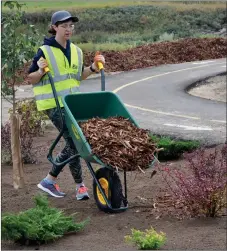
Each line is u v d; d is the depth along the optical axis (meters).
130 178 8.27
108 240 5.82
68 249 5.58
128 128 6.84
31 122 11.09
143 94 19.75
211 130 13.16
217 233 5.95
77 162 7.29
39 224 5.79
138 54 30.44
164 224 6.31
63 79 7.18
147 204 7.09
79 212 6.88
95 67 7.45
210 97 19.70
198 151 8.05
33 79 7.09
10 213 6.44
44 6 41.16
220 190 6.36
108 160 6.43
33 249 5.62
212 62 31.16
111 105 7.20
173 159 9.57
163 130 13.20
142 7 49.19
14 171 7.86
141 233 5.61
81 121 7.15
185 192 6.50
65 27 7.12
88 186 8.07
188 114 15.64
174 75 25.33
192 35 42.59
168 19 47.00
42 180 7.86
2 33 7.62
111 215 6.70
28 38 7.72
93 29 42.53
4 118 13.81
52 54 7.14
